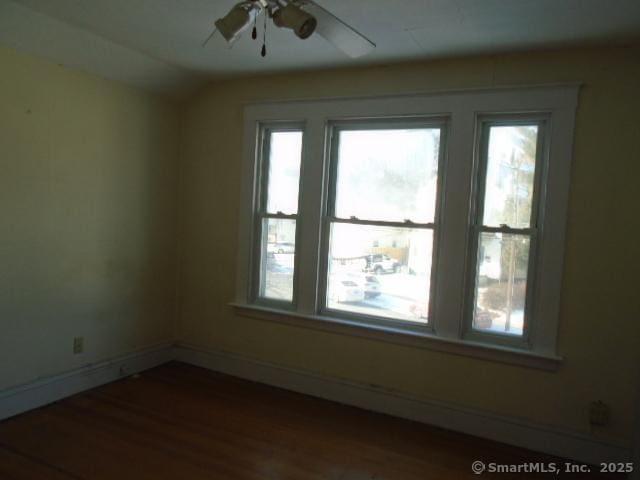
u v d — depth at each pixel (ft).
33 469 7.43
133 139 11.14
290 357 11.18
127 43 9.38
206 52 9.70
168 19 8.16
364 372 10.32
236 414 9.77
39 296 9.34
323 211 10.68
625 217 8.02
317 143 10.55
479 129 9.15
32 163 9.01
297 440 8.80
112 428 8.88
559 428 8.58
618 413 8.18
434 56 9.16
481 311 9.35
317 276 10.72
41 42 8.71
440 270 9.46
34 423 8.87
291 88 10.91
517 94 8.67
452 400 9.46
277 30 8.29
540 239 8.73
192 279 12.53
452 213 9.29
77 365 10.25
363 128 10.29
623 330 8.11
